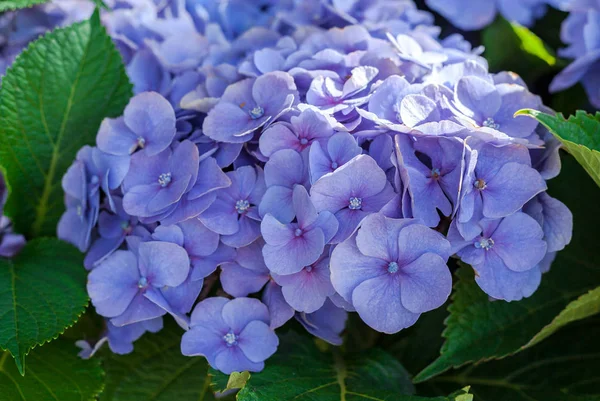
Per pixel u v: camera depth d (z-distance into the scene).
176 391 0.43
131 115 0.43
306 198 0.38
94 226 0.44
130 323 0.42
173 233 0.40
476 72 0.43
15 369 0.42
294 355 0.42
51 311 0.42
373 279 0.38
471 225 0.39
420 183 0.38
